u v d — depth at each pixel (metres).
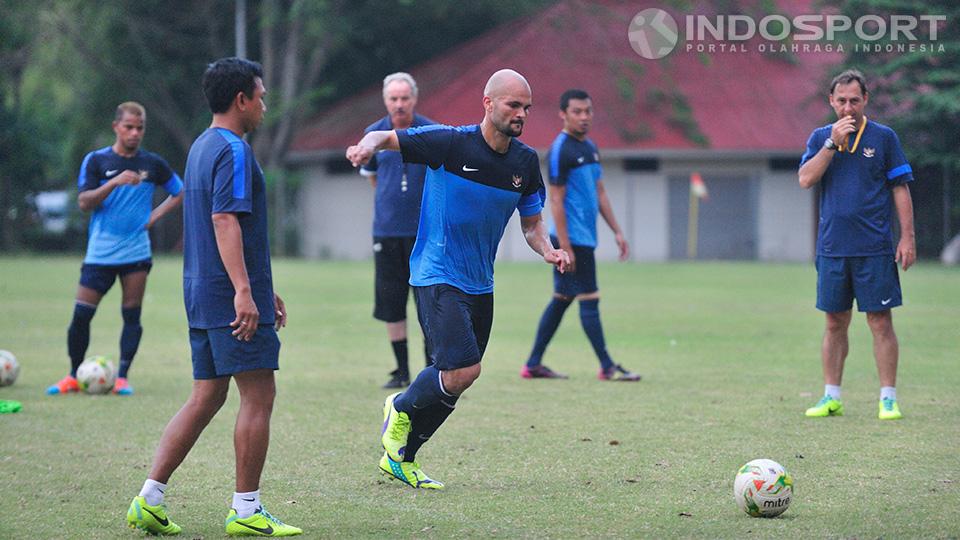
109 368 29.89
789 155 112.00
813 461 20.95
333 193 118.50
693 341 41.69
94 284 30.05
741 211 113.19
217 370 16.25
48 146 125.25
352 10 124.75
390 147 18.33
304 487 19.39
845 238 25.52
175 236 120.62
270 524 16.41
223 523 17.16
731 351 38.66
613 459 21.34
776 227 113.00
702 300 60.06
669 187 112.81
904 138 103.88
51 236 122.94
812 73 121.31
